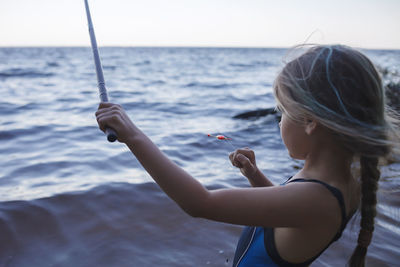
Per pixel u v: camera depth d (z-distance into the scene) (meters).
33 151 4.70
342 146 0.83
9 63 37.25
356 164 0.91
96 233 2.50
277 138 5.66
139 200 3.02
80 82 17.22
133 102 10.27
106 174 3.73
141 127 6.62
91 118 7.47
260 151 4.86
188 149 4.91
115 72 25.73
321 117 0.79
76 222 2.65
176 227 2.59
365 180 0.91
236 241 2.42
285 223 0.80
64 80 18.28
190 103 10.20
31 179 3.57
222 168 4.05
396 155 0.90
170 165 0.81
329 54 0.82
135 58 56.72
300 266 0.87
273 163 4.29
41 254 2.25
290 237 0.86
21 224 2.61
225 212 0.79
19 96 11.51
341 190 0.84
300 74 0.83
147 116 7.99
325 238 0.83
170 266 2.13
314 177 0.86
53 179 3.57
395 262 2.12
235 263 1.05
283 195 0.80
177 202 0.81
